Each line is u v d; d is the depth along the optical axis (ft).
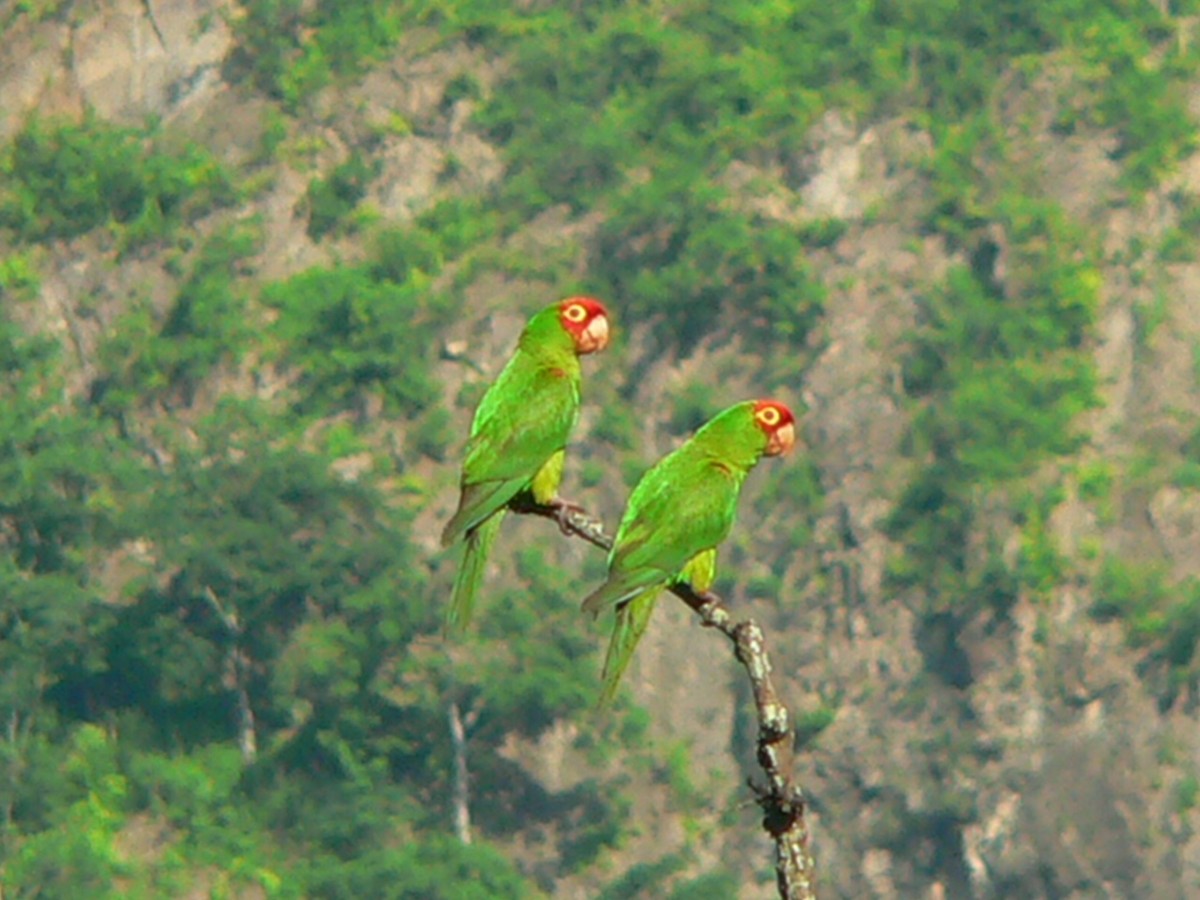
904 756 310.45
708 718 310.86
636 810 303.89
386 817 303.48
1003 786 307.58
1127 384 341.21
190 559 319.88
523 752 307.99
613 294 352.90
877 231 356.38
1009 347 342.64
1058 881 302.66
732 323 345.92
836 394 339.16
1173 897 299.99
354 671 312.71
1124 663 315.17
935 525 327.06
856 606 323.57
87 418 348.59
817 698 317.01
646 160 366.63
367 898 291.58
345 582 318.65
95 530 333.21
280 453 327.47
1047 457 332.19
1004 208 353.31
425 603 320.29
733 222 348.38
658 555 37.88
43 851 297.12
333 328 349.82
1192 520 326.24
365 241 366.84
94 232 366.63
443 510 335.47
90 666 316.81
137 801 307.58
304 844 303.89
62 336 359.05
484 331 352.08
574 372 42.55
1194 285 350.02
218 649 319.88
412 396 343.46
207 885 296.71
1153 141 361.30
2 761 307.78
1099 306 347.15
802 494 331.16
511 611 314.35
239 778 310.65
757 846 299.99
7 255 366.22
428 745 310.04
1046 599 319.06
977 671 316.19
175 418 347.97
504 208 366.02
